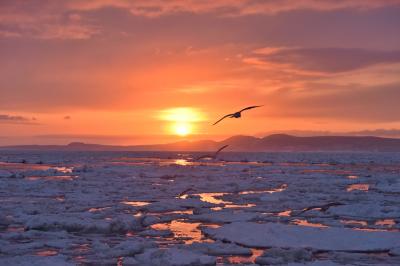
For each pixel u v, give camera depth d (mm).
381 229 21609
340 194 36281
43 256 15820
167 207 27875
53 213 25250
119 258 15922
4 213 24984
